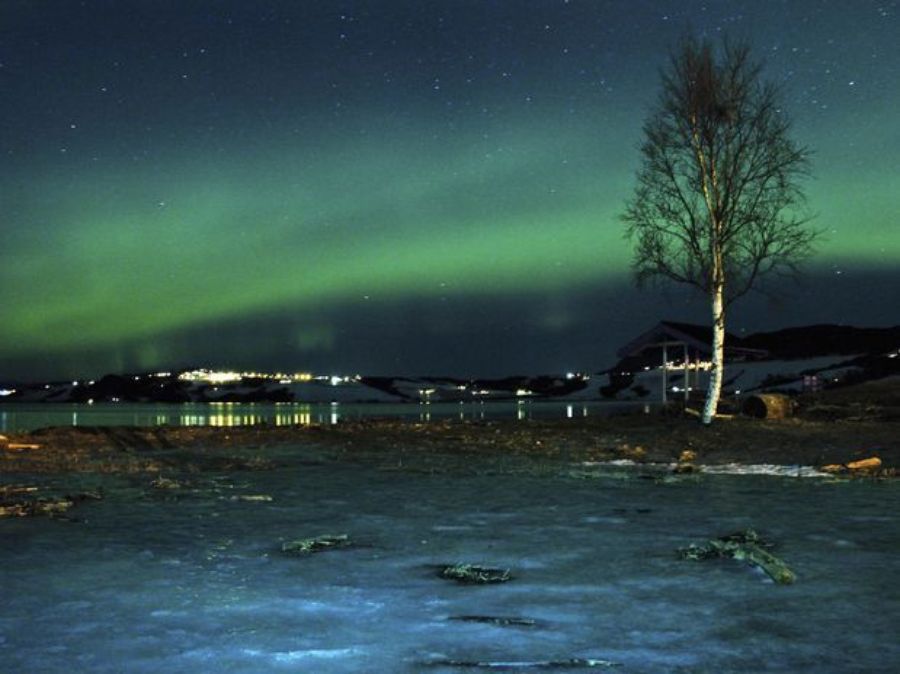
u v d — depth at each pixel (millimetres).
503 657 5426
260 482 16578
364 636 5918
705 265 29562
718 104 28844
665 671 5133
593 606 6785
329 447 25031
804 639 5840
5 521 11328
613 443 25422
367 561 8680
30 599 7023
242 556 8953
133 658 5402
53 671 5141
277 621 6309
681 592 7270
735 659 5375
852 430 25703
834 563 8516
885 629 6090
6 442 24266
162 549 9352
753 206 28922
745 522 11305
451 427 30547
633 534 10352
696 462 21109
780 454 22031
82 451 22953
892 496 14219
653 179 29828
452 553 9117
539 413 68438
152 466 19453
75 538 10055
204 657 5426
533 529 10758
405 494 14656
